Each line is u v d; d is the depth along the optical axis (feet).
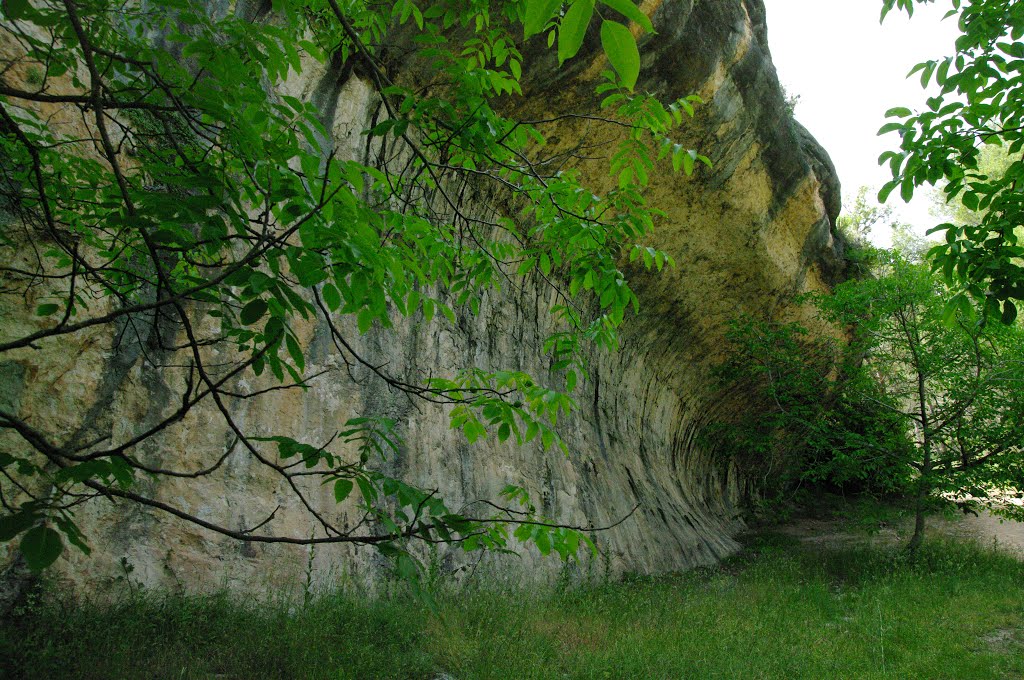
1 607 13.73
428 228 9.61
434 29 8.74
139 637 14.30
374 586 22.08
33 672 11.96
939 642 23.72
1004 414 43.68
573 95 31.01
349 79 24.22
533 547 30.89
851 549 47.39
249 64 7.52
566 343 11.25
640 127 9.96
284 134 6.91
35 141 9.32
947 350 45.50
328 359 23.22
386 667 15.49
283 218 6.24
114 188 8.34
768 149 45.09
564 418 38.24
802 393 55.01
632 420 48.55
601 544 35.58
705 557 45.73
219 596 17.15
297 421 21.47
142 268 12.73
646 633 22.56
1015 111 12.35
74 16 5.83
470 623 20.16
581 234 10.14
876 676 19.76
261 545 19.27
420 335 27.86
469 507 27.89
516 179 11.25
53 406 15.21
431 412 27.61
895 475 46.16
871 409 52.01
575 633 21.49
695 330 53.72
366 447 6.66
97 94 5.86
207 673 13.64
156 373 17.53
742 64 38.24
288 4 9.99
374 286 6.56
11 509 4.48
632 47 3.52
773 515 63.36
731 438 62.44
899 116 12.87
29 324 14.61
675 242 45.57
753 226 48.39
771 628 24.99
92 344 16.03
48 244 14.33
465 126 8.39
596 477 38.91
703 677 18.54
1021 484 43.34
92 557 15.58
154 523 17.07
